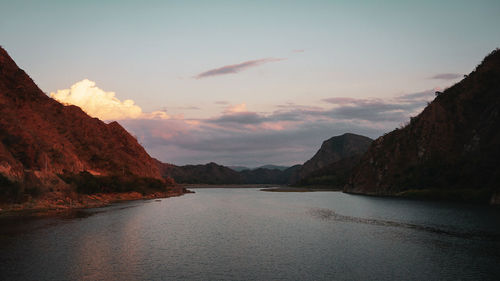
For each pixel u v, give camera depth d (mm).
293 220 56406
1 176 66562
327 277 24297
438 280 23469
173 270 25844
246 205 91375
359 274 24938
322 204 92312
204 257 30016
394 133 159625
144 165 186500
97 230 44250
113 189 118500
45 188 78688
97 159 148250
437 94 138000
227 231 44656
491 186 83438
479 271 25453
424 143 122562
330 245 35375
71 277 23797
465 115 115500
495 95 108750
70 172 108125
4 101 116938
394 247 34125
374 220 55406
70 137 145875
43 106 143750
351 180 178750
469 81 122938
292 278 24062
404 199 104000
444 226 47125
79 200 84562
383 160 147750
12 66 138125
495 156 90250
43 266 26438
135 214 65375
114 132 192500
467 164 98062
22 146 91625
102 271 25344
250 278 24000
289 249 33469
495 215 57500
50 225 47938
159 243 36156
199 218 59500
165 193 150250
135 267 26562
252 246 34844
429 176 110000
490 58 122562
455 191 92688
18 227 45688
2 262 27516
